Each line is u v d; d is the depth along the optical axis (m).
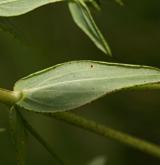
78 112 0.69
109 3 0.65
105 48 0.36
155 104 0.71
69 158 0.65
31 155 0.61
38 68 0.65
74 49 0.68
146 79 0.32
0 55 0.64
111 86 0.33
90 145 0.66
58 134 0.65
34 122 0.63
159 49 0.69
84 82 0.33
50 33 0.67
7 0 0.34
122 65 0.33
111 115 0.70
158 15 0.67
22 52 0.64
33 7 0.34
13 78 0.64
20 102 0.34
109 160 0.67
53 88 0.34
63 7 0.67
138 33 0.69
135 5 0.66
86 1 0.37
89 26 0.36
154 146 0.39
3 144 0.56
